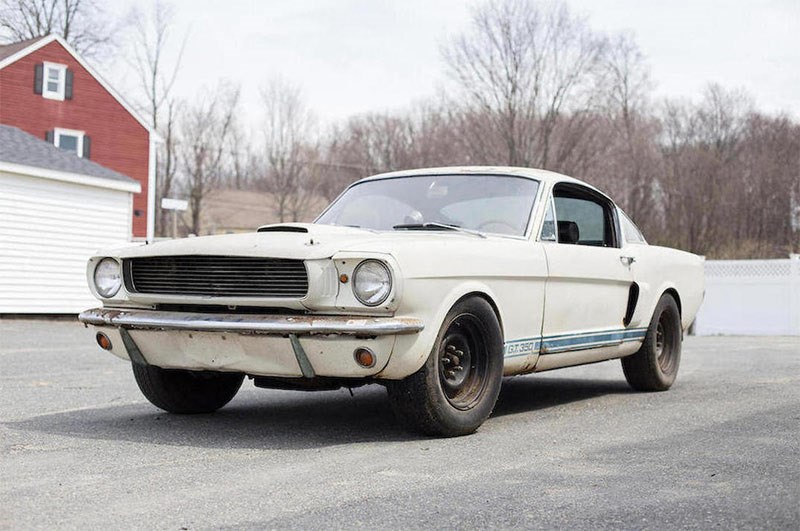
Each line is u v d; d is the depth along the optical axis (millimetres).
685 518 3166
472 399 4926
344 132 69875
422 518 3184
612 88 42562
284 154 62844
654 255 6910
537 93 37969
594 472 3910
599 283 6102
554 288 5621
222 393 5707
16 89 33000
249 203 63438
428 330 4559
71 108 34312
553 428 5133
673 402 6316
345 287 4410
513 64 37625
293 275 4469
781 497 3447
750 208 48125
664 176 46344
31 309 19609
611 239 6586
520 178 5922
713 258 45219
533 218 5641
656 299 6840
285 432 4996
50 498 3467
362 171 66125
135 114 35906
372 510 3291
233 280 4633
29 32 50469
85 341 13211
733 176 48375
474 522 3133
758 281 19797
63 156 20938
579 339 5910
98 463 4133
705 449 4422
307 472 3930
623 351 6512
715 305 20172
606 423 5320
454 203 5801
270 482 3738
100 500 3438
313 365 4477
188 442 4676
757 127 52875
